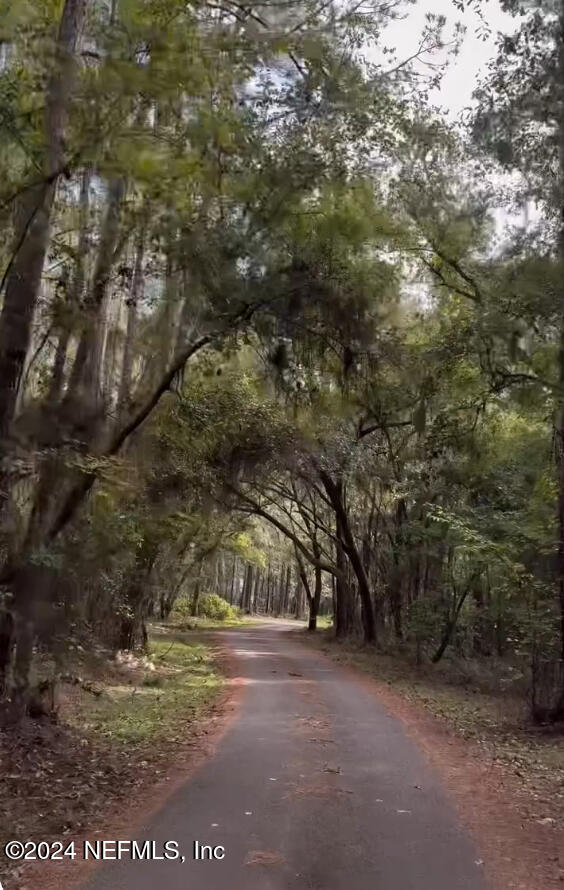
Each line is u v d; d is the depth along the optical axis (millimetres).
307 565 52312
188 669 21109
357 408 17281
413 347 13812
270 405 19766
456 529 15969
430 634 23078
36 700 10484
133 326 12133
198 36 8516
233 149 9508
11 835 6180
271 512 41719
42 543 9641
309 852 5859
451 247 13469
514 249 12648
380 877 5375
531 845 6207
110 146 8227
